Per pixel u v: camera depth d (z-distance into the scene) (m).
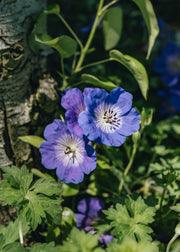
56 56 0.53
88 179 0.54
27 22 0.43
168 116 0.74
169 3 1.41
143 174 0.57
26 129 0.45
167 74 0.77
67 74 0.59
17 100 0.44
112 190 0.54
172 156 0.58
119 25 0.53
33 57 0.45
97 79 0.44
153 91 0.79
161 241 0.46
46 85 0.46
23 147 0.46
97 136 0.41
